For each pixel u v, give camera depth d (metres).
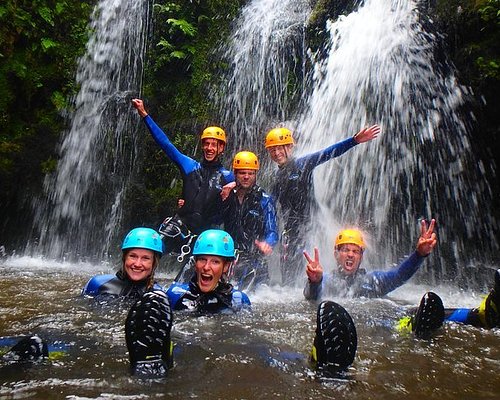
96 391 2.39
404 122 8.84
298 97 10.49
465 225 8.62
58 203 10.67
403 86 8.84
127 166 11.05
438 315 3.73
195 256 4.38
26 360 2.81
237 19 11.80
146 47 11.90
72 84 11.38
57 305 4.46
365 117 9.20
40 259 9.99
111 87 11.73
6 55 10.87
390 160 8.94
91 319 3.93
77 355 2.94
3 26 10.84
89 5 12.11
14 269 8.04
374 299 5.37
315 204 7.35
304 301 5.22
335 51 9.88
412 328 3.85
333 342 2.79
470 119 8.27
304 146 9.86
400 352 3.24
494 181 8.45
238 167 6.52
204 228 6.71
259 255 6.38
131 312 2.71
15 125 10.77
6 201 10.34
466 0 8.26
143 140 11.09
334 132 9.54
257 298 5.41
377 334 3.74
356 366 2.89
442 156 8.62
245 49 11.35
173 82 11.73
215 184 6.74
